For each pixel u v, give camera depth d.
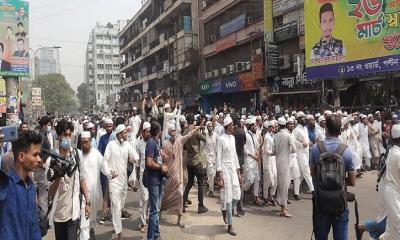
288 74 22.27
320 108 17.78
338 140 4.46
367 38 15.60
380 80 17.39
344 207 4.22
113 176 6.52
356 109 17.89
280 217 7.86
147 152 6.33
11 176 2.94
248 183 9.03
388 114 13.58
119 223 6.50
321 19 17.52
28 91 55.12
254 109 24.44
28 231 3.00
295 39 22.05
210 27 33.53
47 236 6.98
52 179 4.55
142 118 11.52
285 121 8.08
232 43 28.88
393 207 5.11
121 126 6.79
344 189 4.26
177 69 37.31
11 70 31.55
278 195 8.02
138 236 6.90
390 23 14.74
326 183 4.19
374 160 13.45
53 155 4.58
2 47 31.16
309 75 18.20
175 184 7.39
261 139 9.88
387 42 14.88
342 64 16.66
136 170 9.73
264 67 23.59
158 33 47.00
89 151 6.23
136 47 61.56
